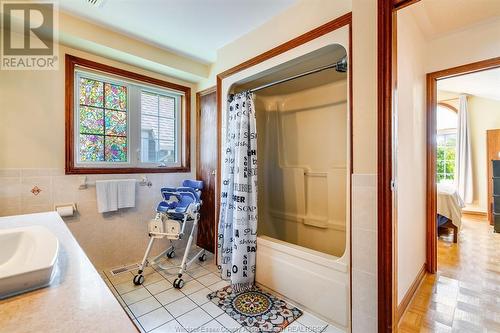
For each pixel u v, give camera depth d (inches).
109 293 24.4
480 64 82.2
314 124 105.8
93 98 93.3
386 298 52.3
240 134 85.1
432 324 64.1
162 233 87.1
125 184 95.7
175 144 118.3
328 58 73.2
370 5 54.6
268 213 118.3
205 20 78.9
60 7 72.1
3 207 73.8
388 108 52.0
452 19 79.0
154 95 111.2
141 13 75.1
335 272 62.7
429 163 93.7
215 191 102.8
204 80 117.0
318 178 104.1
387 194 52.2
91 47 84.7
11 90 74.9
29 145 77.8
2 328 18.5
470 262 104.6
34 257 28.0
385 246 52.3
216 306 71.5
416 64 81.3
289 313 68.5
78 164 89.5
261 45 81.4
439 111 217.8
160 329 61.6
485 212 190.2
